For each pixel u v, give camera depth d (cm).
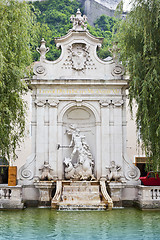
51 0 7944
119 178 2236
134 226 1509
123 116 2397
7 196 2050
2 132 1723
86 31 2430
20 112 1944
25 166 2298
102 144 2345
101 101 2370
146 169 2031
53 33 6569
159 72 1797
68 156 2397
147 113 1819
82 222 1590
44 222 1586
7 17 1791
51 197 2194
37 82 2336
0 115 1705
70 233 1371
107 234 1358
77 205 1978
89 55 2433
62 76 2397
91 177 2280
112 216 1759
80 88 2384
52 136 2336
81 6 9231
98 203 2000
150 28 1803
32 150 2338
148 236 1328
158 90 1805
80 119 2470
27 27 1931
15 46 1812
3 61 1645
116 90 2397
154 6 1800
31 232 1388
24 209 2027
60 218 1691
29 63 1995
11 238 1291
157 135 1738
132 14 1905
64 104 2375
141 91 1809
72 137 2386
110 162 2322
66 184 2180
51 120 2347
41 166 2300
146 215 1803
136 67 1867
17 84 1795
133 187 2286
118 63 2414
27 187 2261
